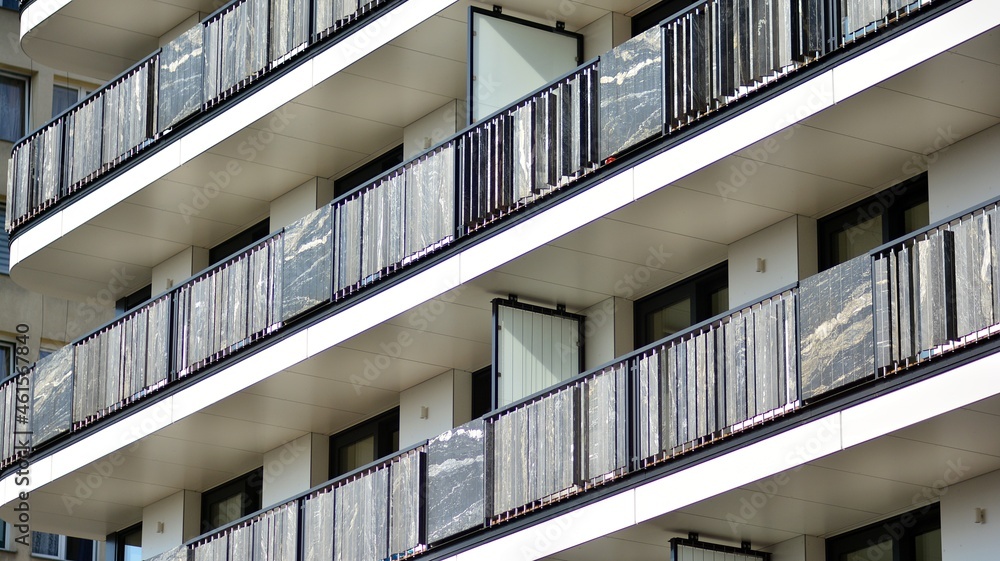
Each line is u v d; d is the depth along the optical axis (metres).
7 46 58.84
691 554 31.83
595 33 36.12
